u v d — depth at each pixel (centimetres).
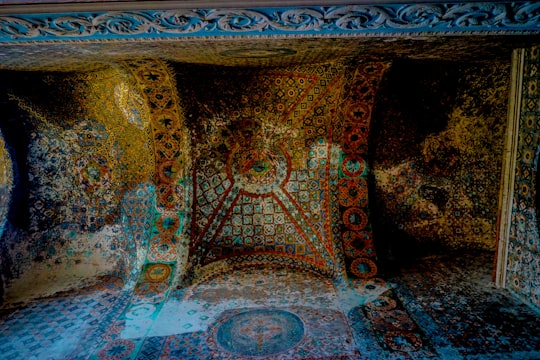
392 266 619
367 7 269
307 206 625
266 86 570
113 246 627
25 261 595
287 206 629
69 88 551
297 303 511
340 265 588
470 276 576
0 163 576
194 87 540
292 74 554
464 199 677
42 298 557
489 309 475
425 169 667
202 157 598
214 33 313
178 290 555
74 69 500
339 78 545
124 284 584
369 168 646
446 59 516
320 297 525
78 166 612
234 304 513
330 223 612
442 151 660
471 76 582
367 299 515
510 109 508
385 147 641
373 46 414
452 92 605
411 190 675
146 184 605
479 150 655
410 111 614
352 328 447
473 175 668
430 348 403
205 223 613
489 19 296
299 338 431
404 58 498
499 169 656
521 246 497
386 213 677
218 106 578
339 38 352
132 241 610
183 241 592
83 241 631
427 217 686
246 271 616
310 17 284
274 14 278
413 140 645
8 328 479
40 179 604
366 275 576
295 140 608
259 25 297
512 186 512
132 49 388
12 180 582
